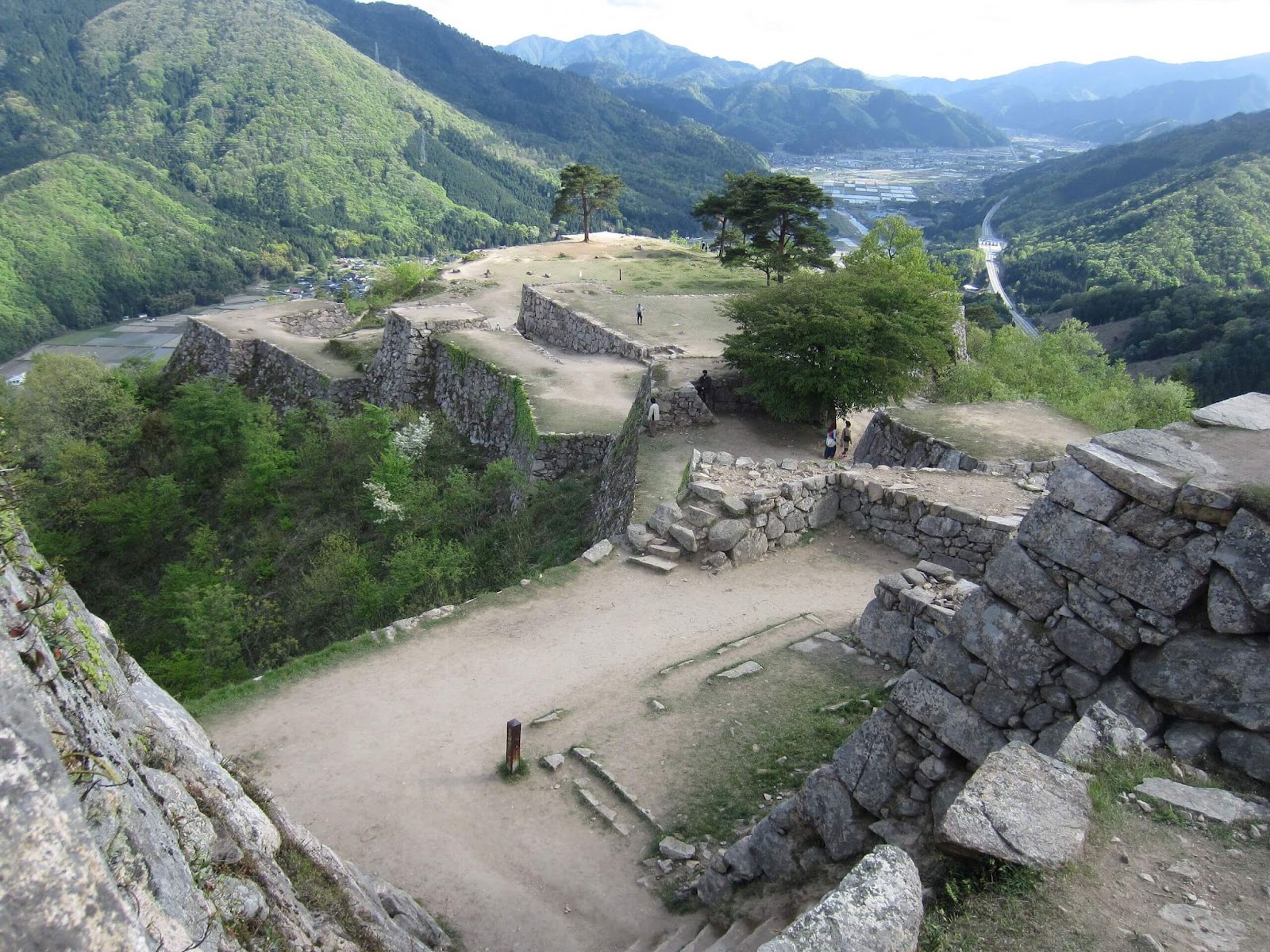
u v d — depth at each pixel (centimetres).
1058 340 4453
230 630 1841
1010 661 569
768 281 4809
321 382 3584
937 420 1967
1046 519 556
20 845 212
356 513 2614
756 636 1191
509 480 2431
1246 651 476
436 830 862
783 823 688
